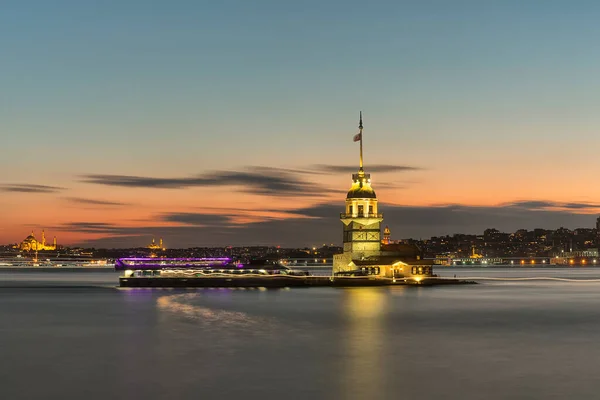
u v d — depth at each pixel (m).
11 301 156.75
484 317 115.19
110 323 107.62
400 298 155.12
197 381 64.56
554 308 133.50
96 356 77.38
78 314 122.19
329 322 107.19
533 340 88.69
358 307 132.00
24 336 93.69
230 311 124.62
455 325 103.88
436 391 60.69
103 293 182.12
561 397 58.72
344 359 75.06
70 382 64.38
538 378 65.50
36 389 61.84
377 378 65.62
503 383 63.50
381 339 89.44
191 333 95.31
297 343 86.00
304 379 65.19
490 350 80.88
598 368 70.12
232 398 58.69
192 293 174.88
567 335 93.44
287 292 176.12
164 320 110.94
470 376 66.38
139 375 67.19
